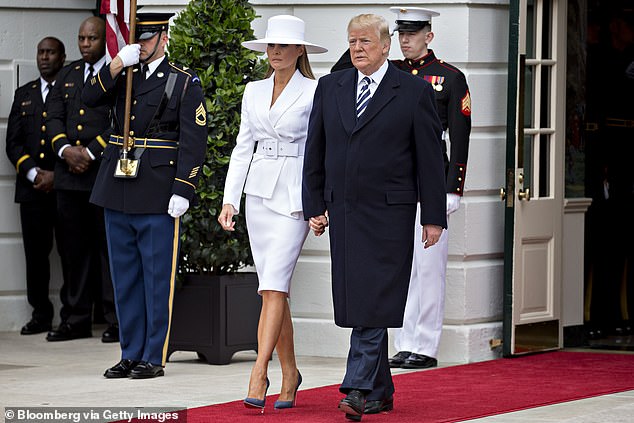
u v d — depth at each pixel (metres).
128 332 24.28
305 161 20.27
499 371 25.08
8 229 31.58
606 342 30.14
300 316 27.94
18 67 31.53
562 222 28.31
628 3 32.34
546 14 28.22
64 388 22.64
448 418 19.56
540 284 27.84
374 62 19.70
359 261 19.58
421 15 25.72
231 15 25.84
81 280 29.97
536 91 27.98
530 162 27.89
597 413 20.03
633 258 33.00
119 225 24.03
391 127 19.61
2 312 31.53
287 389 20.55
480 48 27.00
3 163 31.48
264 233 20.77
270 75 21.75
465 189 26.88
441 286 25.89
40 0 31.75
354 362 19.62
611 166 32.28
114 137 24.03
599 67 32.03
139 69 23.94
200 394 21.98
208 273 26.02
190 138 23.62
